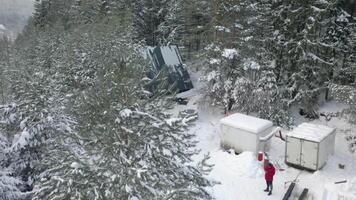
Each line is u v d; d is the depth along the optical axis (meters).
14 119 15.28
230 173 20.84
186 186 10.58
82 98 10.80
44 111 14.62
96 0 46.31
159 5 46.09
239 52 29.14
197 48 41.59
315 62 29.34
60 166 9.96
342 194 13.95
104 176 9.67
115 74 10.71
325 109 30.94
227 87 28.97
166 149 10.63
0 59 36.97
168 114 11.40
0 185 12.11
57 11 58.91
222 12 29.41
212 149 24.31
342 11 31.28
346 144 25.38
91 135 10.64
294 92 30.22
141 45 34.94
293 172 21.25
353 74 28.06
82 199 9.51
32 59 33.47
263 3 30.75
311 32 28.83
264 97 28.22
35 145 14.42
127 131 10.02
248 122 23.41
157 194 9.80
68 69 25.78
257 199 18.33
